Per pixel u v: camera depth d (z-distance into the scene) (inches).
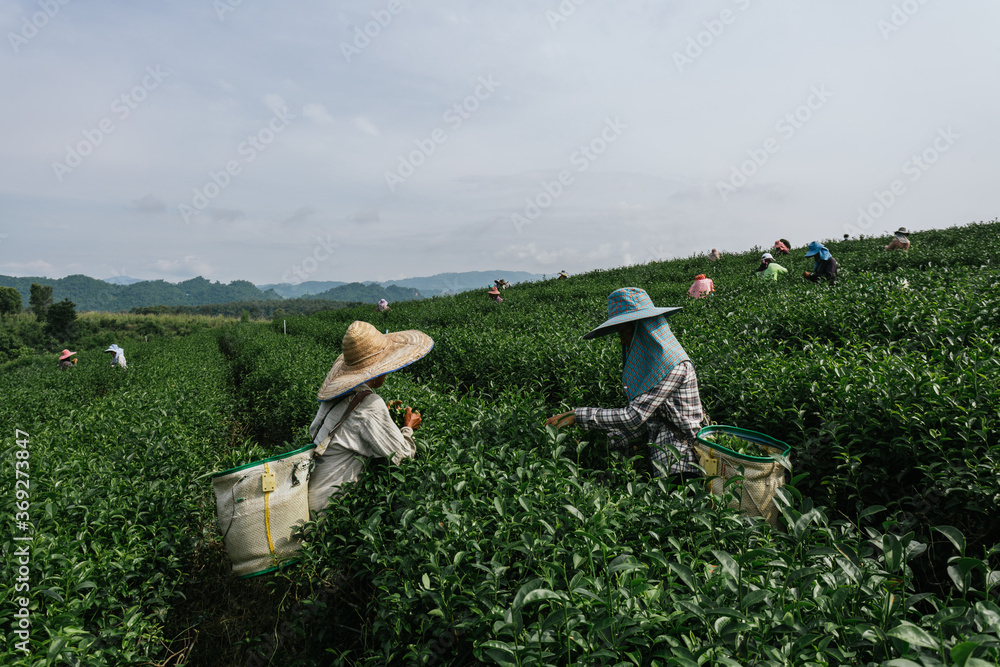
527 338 318.3
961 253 515.8
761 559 89.2
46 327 3501.5
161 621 132.0
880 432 144.4
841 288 362.9
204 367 559.2
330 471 143.9
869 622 76.2
